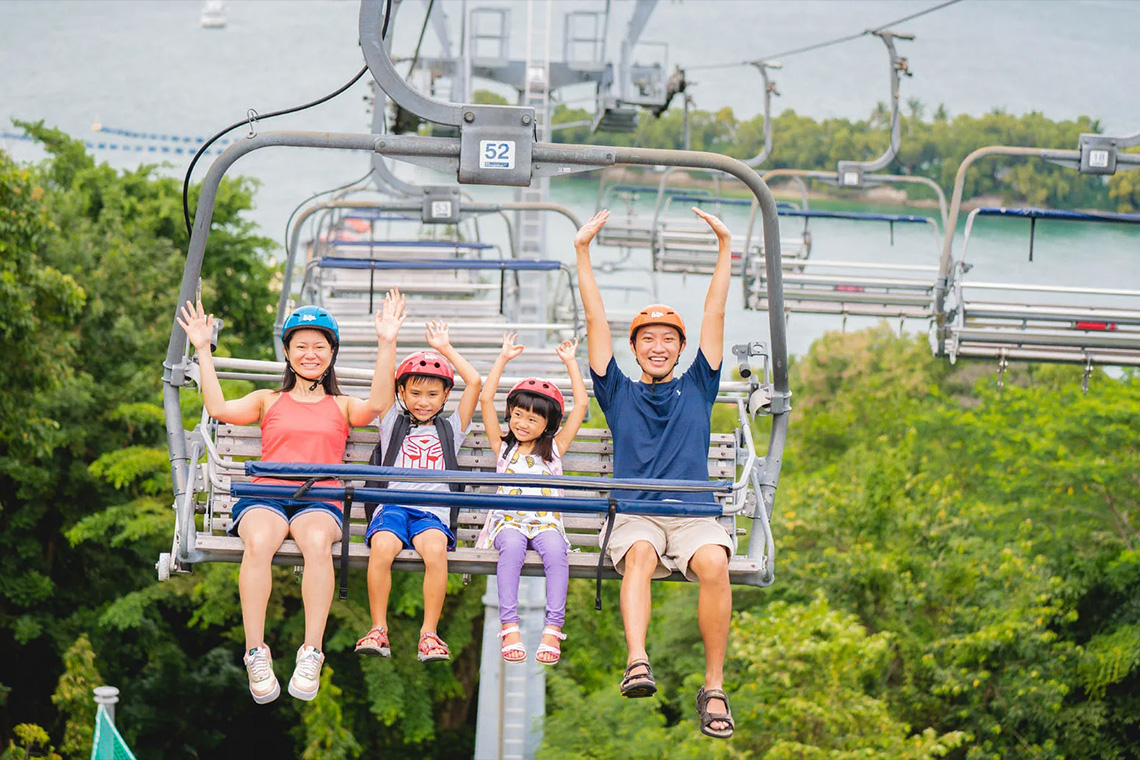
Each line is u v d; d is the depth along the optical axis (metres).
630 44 16.08
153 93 64.62
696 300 50.34
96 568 21.69
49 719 21.50
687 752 14.97
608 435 6.80
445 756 23.45
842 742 15.40
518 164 6.07
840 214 13.08
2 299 16.34
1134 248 48.12
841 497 20.39
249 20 66.00
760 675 15.79
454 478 5.75
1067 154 9.70
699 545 6.05
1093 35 73.25
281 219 52.53
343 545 5.94
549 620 6.12
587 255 6.44
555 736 15.68
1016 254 47.62
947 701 18.97
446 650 6.06
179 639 23.55
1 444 20.30
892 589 18.81
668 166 6.16
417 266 10.96
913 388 34.03
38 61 65.56
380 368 6.46
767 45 72.50
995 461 23.55
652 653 20.41
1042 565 19.28
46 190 23.64
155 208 27.58
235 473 6.34
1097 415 20.55
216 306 27.31
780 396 6.46
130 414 20.36
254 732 23.59
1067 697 19.27
